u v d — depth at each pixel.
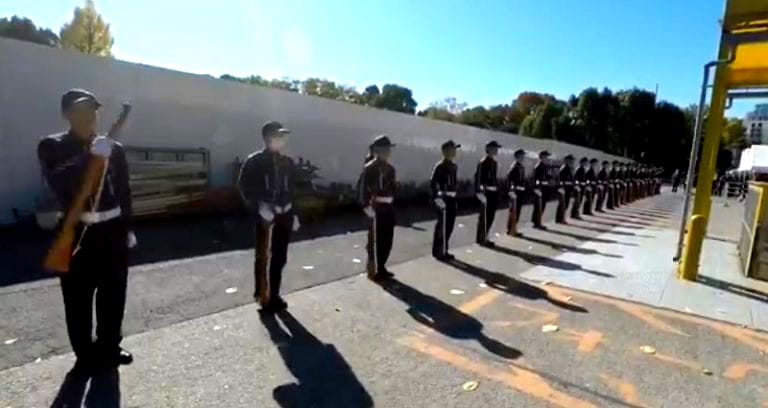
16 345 3.44
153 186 8.74
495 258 7.35
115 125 3.17
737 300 5.51
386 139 5.79
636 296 5.54
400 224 10.35
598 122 52.22
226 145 10.48
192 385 3.07
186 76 9.61
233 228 8.46
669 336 4.34
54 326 3.80
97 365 3.21
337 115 13.13
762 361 3.88
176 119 9.50
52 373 3.10
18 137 7.43
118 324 3.31
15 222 7.44
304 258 6.67
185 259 6.15
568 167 12.49
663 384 3.42
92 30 31.00
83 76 8.08
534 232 10.23
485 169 8.27
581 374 3.53
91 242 3.09
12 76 7.30
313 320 4.33
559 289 5.74
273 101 11.42
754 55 7.41
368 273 5.82
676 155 52.50
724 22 6.16
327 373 3.35
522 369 3.56
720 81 6.82
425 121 16.34
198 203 9.51
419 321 4.46
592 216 14.03
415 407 2.96
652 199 23.47
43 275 5.04
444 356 3.73
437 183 7.00
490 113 66.56
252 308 4.54
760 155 30.95
